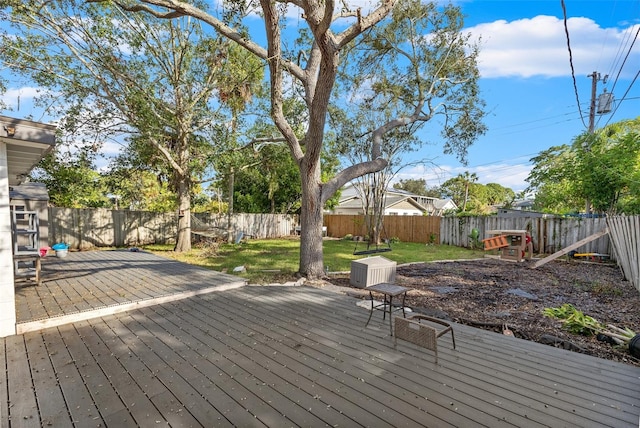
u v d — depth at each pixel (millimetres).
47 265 7141
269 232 16891
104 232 11438
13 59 8078
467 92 10609
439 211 27812
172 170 10742
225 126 10492
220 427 1915
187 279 5754
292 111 10383
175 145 10453
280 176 15891
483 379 2506
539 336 3531
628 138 9000
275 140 9289
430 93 10016
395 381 2465
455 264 8641
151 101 9336
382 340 3285
